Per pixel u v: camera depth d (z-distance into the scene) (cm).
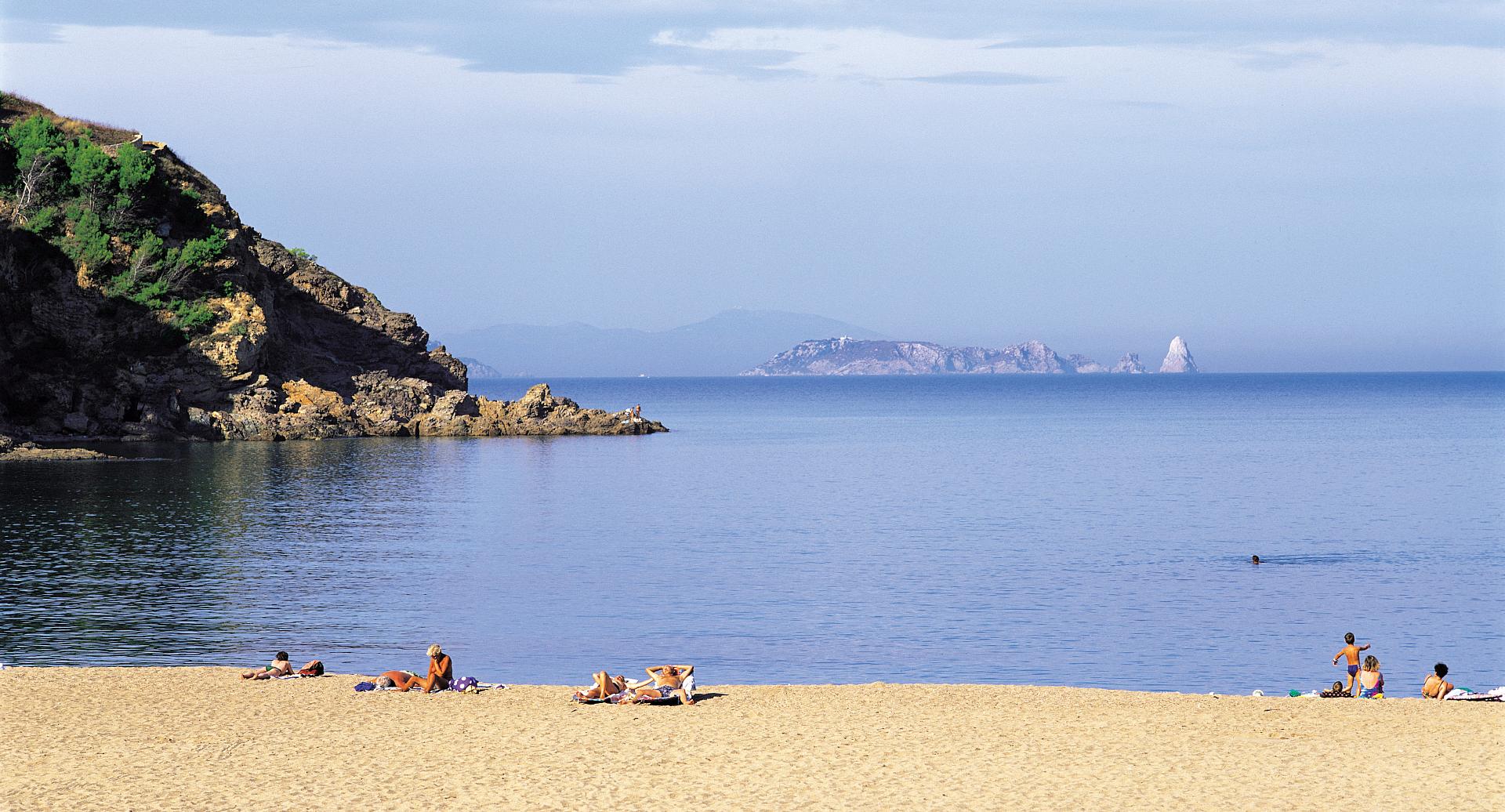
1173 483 15775
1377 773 3350
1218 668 5962
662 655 6088
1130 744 3719
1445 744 3684
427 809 3053
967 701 4453
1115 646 6381
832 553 9544
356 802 3105
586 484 14975
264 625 6525
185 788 3212
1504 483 15550
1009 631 6719
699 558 9244
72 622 6475
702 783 3284
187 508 11400
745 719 4106
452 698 4466
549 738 3803
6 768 3388
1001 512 12550
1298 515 12288
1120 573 8650
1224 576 8550
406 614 6950
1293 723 4034
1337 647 6431
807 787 3247
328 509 11719
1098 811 3041
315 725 3978
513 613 7044
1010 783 3284
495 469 16662
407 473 15650
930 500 13662
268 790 3203
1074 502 13438
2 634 6156
